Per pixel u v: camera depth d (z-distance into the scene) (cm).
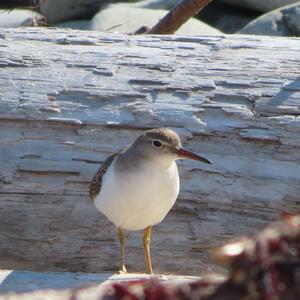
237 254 468
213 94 1167
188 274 1167
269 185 1138
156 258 1170
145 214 1034
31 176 1161
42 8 1770
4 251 1179
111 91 1177
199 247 1159
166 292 482
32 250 1177
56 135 1166
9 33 1272
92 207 1161
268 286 462
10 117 1170
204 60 1210
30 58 1221
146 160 1016
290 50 1223
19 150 1166
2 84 1193
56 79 1193
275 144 1142
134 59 1214
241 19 1788
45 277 938
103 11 1731
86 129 1161
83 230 1169
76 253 1174
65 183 1159
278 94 1161
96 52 1227
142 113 1159
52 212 1166
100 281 941
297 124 1138
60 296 529
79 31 1283
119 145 1157
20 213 1170
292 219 477
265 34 1670
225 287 475
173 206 1152
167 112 1157
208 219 1152
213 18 1798
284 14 1689
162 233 1160
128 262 1175
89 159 1155
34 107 1170
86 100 1174
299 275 468
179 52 1227
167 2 1784
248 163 1142
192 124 1149
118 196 1017
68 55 1226
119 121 1157
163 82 1180
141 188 1011
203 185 1145
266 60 1205
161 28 1483
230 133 1146
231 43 1240
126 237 1168
